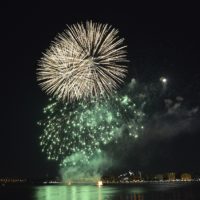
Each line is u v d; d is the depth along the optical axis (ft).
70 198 264.52
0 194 349.41
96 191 336.08
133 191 318.04
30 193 349.20
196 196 254.06
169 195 266.57
